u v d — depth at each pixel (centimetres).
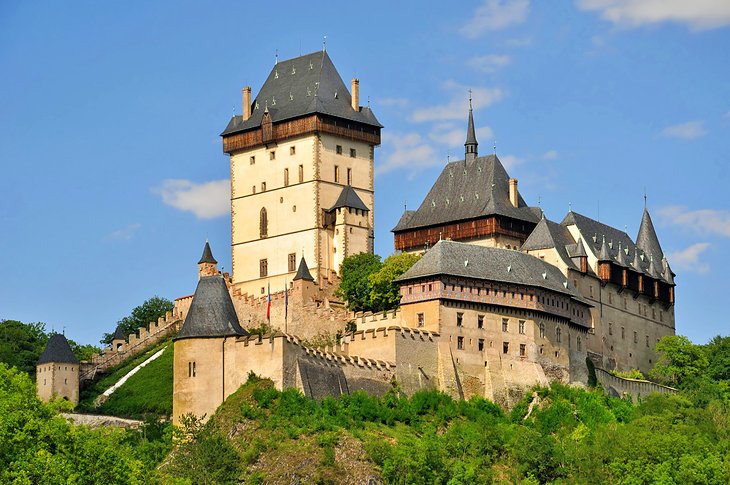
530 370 19638
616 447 18362
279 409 17375
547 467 17825
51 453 14612
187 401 18038
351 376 18288
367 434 17425
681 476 17950
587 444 18562
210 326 18188
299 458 16762
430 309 19225
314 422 17300
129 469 15150
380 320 19738
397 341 18688
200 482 16375
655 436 18638
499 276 19688
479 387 19200
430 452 17062
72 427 16000
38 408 15375
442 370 18938
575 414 19425
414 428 18150
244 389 17712
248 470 16775
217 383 18012
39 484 13912
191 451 16712
